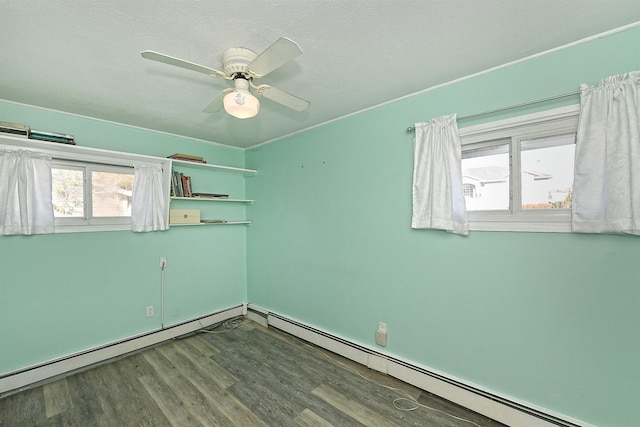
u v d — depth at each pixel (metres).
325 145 2.65
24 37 1.33
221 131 2.90
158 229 2.75
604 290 1.41
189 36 1.34
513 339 1.66
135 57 1.52
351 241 2.46
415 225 2.00
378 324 2.28
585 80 1.44
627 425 1.36
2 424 1.70
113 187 2.57
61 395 1.97
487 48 1.50
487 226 1.74
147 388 2.05
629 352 1.35
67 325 2.29
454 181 1.82
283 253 3.11
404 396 1.94
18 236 2.09
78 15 1.18
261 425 1.70
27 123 2.14
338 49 1.48
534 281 1.60
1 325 2.02
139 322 2.70
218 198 3.13
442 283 1.93
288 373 2.24
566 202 1.53
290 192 3.02
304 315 2.89
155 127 2.74
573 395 1.49
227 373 2.24
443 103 1.90
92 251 2.43
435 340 1.97
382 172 2.23
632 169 1.29
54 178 2.26
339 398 1.93
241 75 1.46
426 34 1.37
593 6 1.19
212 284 3.28
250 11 1.18
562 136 1.54
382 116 2.22
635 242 1.33
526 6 1.18
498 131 1.72
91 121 2.45
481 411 1.75
